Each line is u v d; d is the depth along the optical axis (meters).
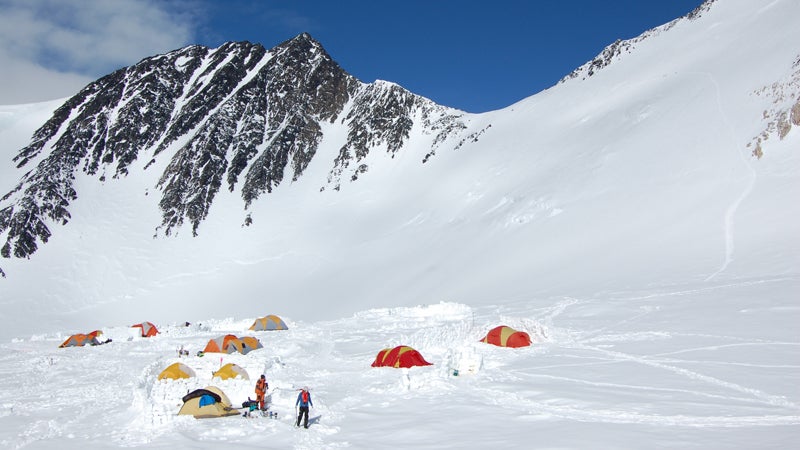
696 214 54.28
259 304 82.06
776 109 61.94
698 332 24.53
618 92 100.81
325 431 15.57
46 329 81.38
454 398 17.69
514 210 77.56
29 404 23.69
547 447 11.38
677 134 72.44
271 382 22.55
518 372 20.97
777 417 12.41
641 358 20.98
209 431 16.31
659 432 11.79
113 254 102.69
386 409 17.50
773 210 48.38
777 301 28.59
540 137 101.19
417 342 30.86
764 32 86.00
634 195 65.25
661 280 41.22
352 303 71.94
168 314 84.25
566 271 53.38
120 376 29.80
